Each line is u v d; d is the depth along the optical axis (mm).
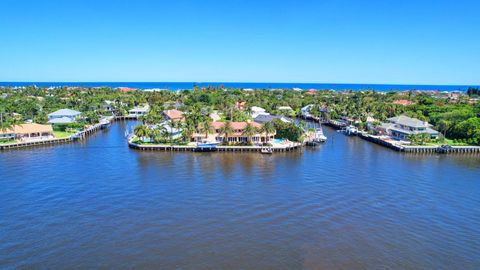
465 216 56406
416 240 48188
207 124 115375
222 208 58594
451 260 43281
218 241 47250
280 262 42344
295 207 59344
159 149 108062
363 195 65750
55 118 146625
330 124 176125
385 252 44969
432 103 194250
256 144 112812
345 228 51594
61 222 52625
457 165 91375
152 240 47312
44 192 65625
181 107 191125
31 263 41469
